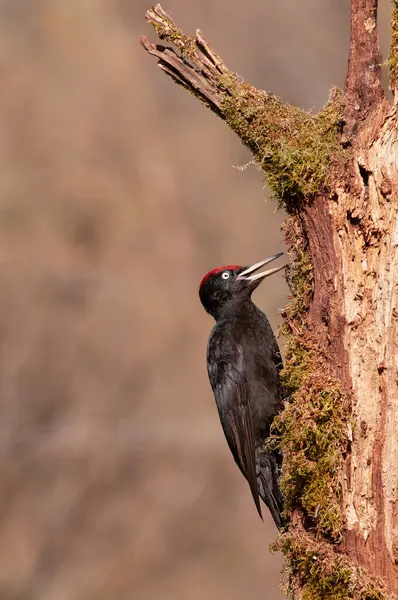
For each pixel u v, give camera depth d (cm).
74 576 1711
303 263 607
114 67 2136
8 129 2027
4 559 1708
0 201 1970
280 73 1981
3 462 1775
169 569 1711
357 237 573
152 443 1811
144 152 2084
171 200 2052
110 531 1752
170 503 1759
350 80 575
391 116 567
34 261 1944
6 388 1839
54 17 2147
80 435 1816
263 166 612
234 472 1781
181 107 2169
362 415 566
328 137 583
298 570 582
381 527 556
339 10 1966
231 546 1716
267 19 2022
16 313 1900
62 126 2066
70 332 1905
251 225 2023
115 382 1886
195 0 2073
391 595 548
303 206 591
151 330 1927
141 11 2192
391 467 555
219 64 624
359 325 572
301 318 612
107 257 1988
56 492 1772
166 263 1989
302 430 577
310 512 575
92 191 2023
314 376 581
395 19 578
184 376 1897
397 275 560
